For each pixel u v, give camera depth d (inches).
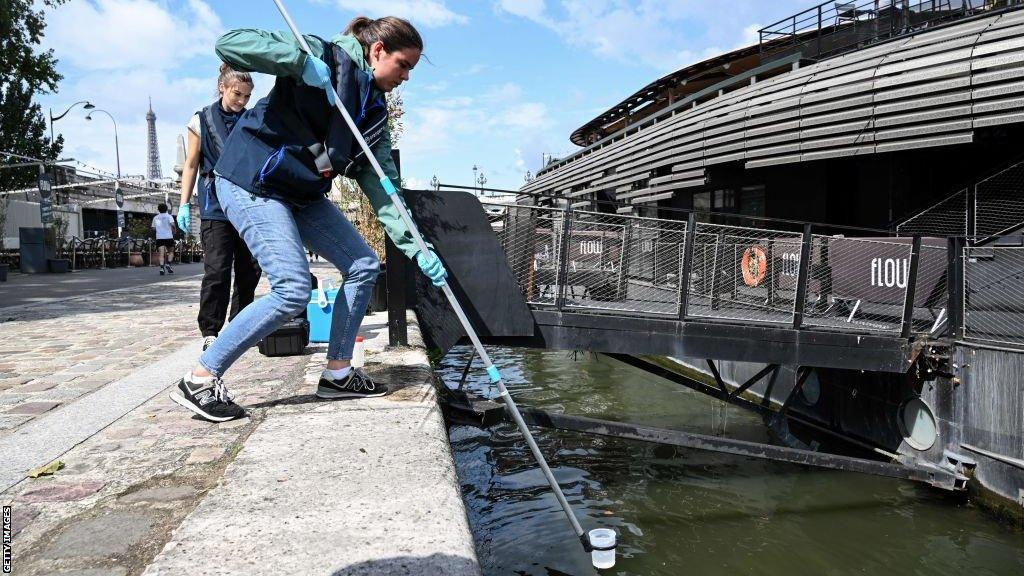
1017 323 225.1
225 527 79.5
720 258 247.1
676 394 370.0
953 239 246.2
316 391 148.6
